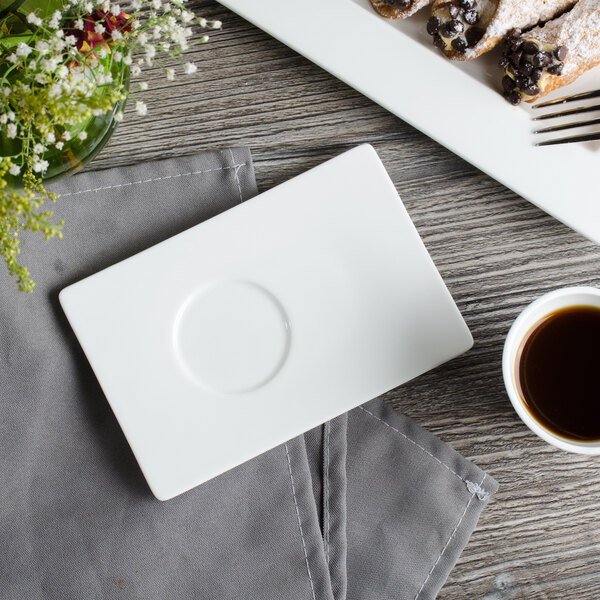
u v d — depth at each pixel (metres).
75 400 0.74
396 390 0.77
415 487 0.75
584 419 0.70
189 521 0.74
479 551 0.77
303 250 0.71
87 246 0.73
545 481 0.77
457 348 0.70
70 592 0.73
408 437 0.75
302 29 0.69
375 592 0.75
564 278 0.75
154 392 0.71
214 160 0.73
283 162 0.76
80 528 0.73
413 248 0.70
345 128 0.76
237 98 0.75
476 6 0.67
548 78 0.68
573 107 0.70
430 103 0.69
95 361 0.70
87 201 0.73
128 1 0.74
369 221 0.70
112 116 0.62
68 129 0.58
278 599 0.73
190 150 0.76
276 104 0.76
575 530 0.77
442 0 0.68
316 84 0.75
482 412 0.76
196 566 0.74
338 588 0.73
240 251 0.71
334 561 0.74
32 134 0.54
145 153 0.76
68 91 0.51
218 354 0.71
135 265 0.70
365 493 0.75
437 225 0.76
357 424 0.76
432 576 0.75
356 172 0.70
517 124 0.69
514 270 0.76
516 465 0.76
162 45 0.57
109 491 0.73
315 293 0.71
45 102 0.48
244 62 0.75
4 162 0.49
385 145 0.76
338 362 0.71
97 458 0.74
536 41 0.66
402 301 0.70
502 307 0.76
